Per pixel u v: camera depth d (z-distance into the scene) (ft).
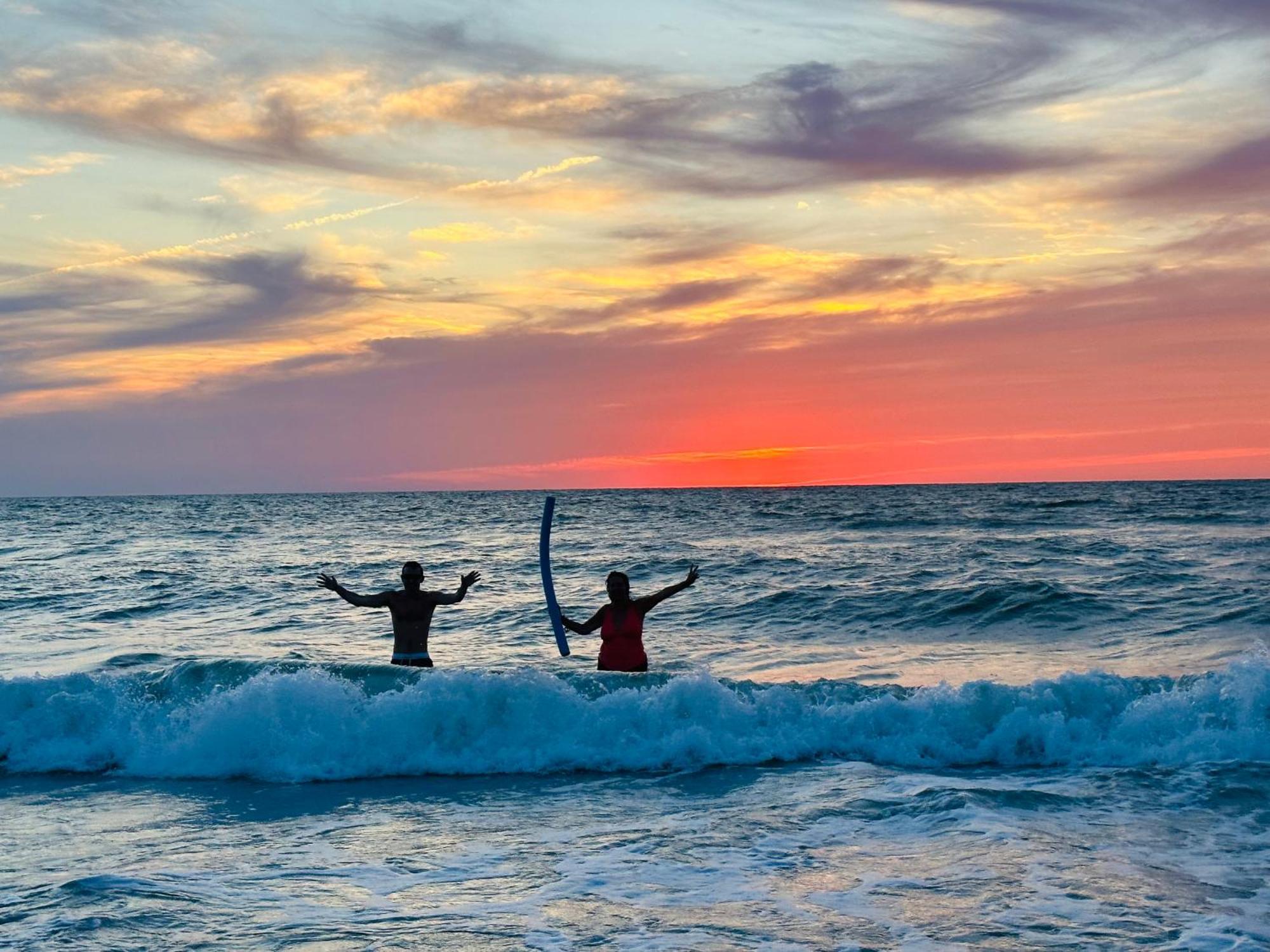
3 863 17.70
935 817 19.86
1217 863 17.04
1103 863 17.08
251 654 46.52
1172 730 25.16
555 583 82.17
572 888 16.21
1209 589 62.18
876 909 15.10
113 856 18.06
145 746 25.57
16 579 88.38
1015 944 13.75
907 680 38.22
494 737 25.44
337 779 24.14
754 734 25.86
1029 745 25.21
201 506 429.38
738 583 74.79
